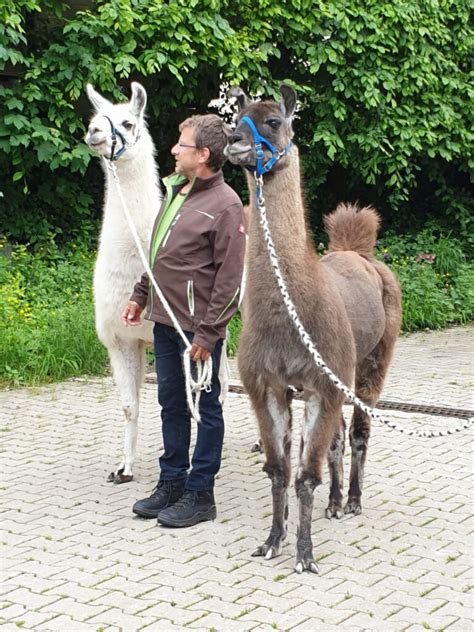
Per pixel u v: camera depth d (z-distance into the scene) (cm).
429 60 1188
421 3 1176
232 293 485
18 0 934
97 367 893
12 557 456
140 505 514
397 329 550
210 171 496
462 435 684
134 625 381
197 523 505
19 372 849
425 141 1201
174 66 991
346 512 522
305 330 430
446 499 545
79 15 983
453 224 1377
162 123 1208
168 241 496
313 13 1095
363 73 1134
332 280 477
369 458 625
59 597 409
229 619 387
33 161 1009
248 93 1109
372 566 446
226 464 619
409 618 388
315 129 1175
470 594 414
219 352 505
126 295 550
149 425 724
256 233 430
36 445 661
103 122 536
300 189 437
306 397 444
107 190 557
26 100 983
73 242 1102
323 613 393
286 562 451
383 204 1354
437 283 1270
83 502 541
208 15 1005
